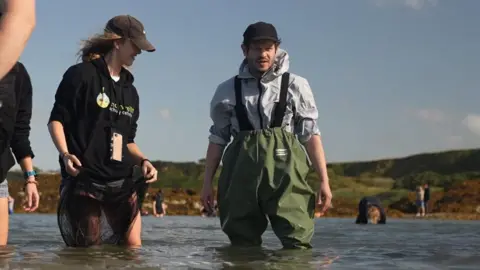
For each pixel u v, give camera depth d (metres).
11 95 3.41
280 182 3.83
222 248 3.75
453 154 47.38
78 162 3.68
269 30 3.95
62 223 3.89
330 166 48.47
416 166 47.12
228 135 4.24
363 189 38.66
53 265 2.52
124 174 3.96
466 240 5.25
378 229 8.38
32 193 3.87
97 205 3.91
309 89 4.10
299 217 3.81
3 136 3.42
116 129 3.96
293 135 3.97
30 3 1.44
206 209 4.28
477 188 31.58
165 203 31.75
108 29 4.00
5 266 2.45
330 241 4.88
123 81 4.05
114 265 2.58
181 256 3.11
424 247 4.11
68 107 3.86
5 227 3.76
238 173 3.92
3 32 1.39
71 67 3.95
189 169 41.44
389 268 2.66
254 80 4.05
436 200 31.12
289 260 2.95
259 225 4.00
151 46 4.03
